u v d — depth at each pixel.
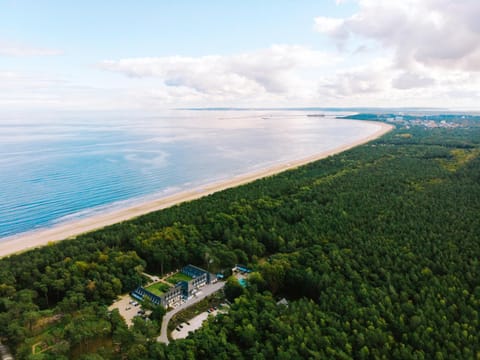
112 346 99.94
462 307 95.00
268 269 126.00
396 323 91.00
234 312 102.81
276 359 82.62
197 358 89.38
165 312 113.81
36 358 86.75
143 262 141.00
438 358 78.19
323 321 93.62
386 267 120.00
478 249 127.31
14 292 119.19
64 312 112.06
